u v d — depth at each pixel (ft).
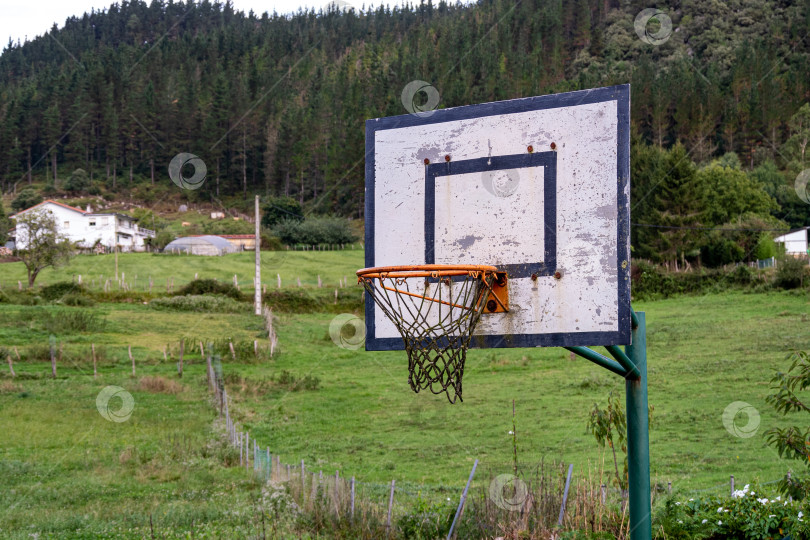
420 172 24.04
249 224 339.98
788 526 28.71
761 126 296.92
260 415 80.43
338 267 212.84
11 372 94.22
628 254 21.31
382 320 23.73
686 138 298.35
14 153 428.15
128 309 144.77
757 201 201.77
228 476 55.42
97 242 255.29
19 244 184.44
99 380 94.99
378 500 43.45
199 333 125.90
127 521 42.22
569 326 21.52
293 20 644.69
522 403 77.97
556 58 418.31
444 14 622.54
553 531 29.84
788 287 140.77
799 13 396.98
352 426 74.49
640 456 24.38
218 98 428.97
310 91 484.74
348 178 344.28
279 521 39.58
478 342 22.35
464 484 49.01
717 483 48.01
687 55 392.68
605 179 21.88
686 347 100.99
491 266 22.44
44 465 59.11
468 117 23.80
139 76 472.03
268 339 121.70
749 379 81.25
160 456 62.03
